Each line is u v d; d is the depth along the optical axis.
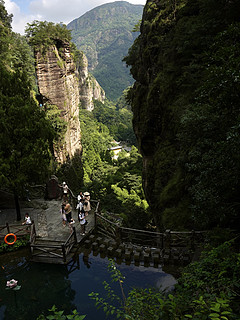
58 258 11.12
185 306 4.07
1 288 9.66
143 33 31.61
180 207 14.34
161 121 22.17
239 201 7.97
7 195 17.09
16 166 13.52
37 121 14.27
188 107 15.83
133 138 137.25
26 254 11.59
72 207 16.25
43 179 14.63
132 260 10.95
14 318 8.39
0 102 13.09
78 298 9.00
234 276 4.70
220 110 7.17
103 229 13.45
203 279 5.29
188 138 10.01
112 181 67.69
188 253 10.62
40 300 9.06
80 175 72.62
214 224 10.91
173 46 21.56
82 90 166.62
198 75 16.98
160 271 10.09
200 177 7.62
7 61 47.31
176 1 25.64
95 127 140.75
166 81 21.42
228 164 6.46
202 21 17.69
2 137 12.76
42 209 16.14
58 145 66.50
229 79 6.11
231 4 16.25
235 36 7.20
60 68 64.44
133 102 31.86
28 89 14.84
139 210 36.78
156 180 19.62
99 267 10.62
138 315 4.10
